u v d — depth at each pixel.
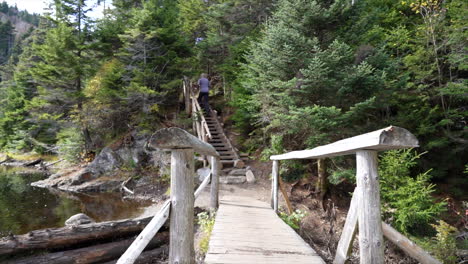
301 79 5.52
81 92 11.54
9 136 22.38
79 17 12.98
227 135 10.95
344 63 6.00
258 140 9.07
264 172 8.29
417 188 4.95
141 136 10.91
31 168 16.55
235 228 3.62
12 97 21.84
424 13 9.17
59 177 11.16
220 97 14.72
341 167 6.18
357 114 5.73
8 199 8.38
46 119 12.56
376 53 6.09
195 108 11.07
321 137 5.62
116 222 4.60
